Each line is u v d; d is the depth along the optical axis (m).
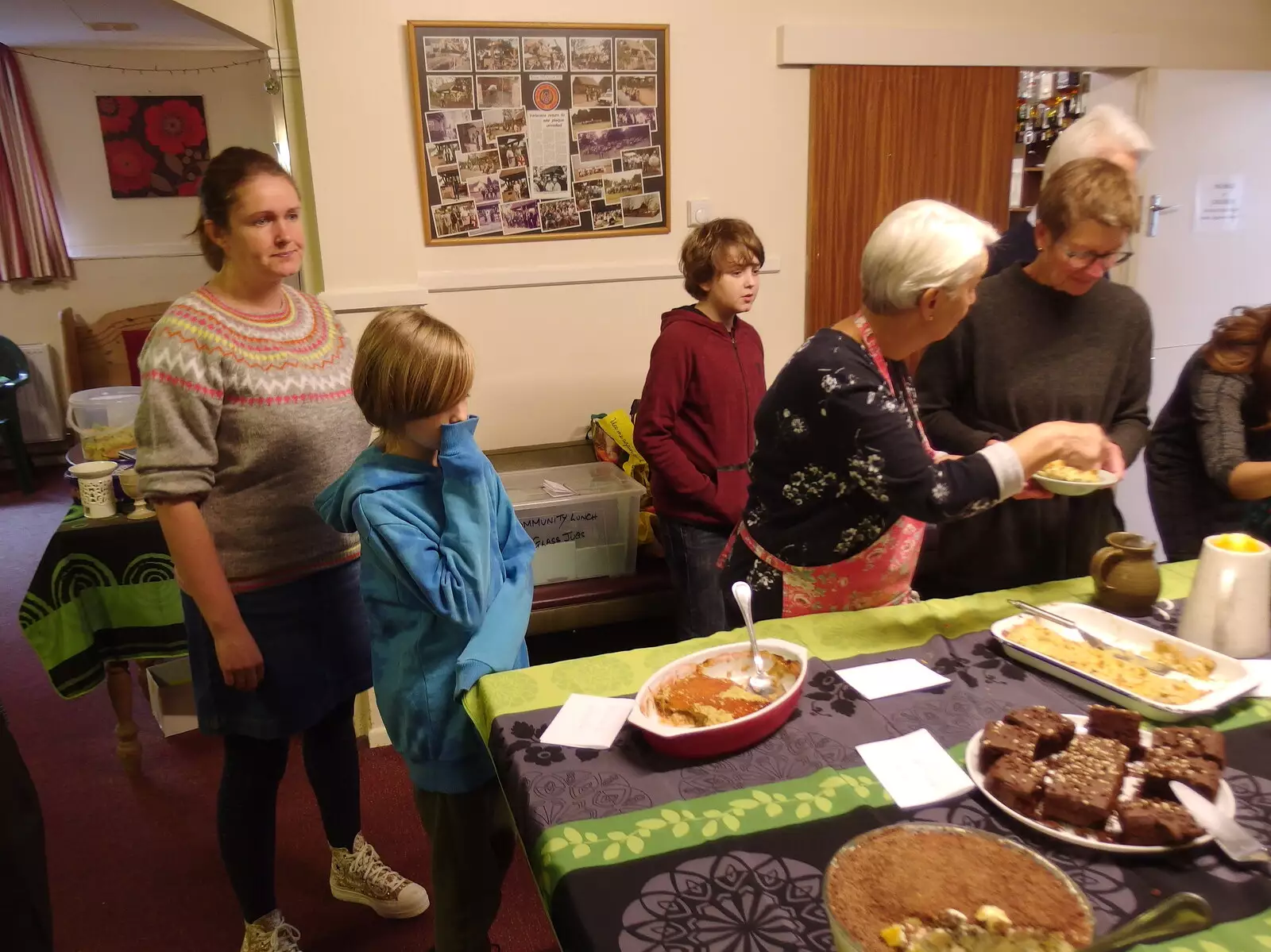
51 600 2.17
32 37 5.03
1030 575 1.67
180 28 4.98
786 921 0.79
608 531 2.64
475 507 1.26
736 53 2.87
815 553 1.39
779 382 1.33
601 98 2.75
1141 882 0.82
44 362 5.66
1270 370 1.65
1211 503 1.83
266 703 1.59
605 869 0.85
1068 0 3.17
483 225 2.73
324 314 1.69
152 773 2.49
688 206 2.94
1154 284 3.57
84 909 1.96
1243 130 3.51
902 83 3.04
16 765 1.03
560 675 1.23
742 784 0.98
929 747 1.03
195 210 5.83
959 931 0.68
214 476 1.50
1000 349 1.61
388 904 1.88
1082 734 1.02
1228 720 1.08
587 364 2.95
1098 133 1.79
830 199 3.06
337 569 1.65
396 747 1.39
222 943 1.86
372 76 2.52
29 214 5.45
